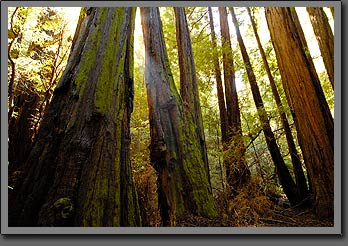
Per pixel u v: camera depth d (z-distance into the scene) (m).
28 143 5.73
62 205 2.27
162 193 3.99
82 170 2.49
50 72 6.50
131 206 2.75
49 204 2.33
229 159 6.05
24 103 6.25
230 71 7.55
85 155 2.57
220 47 7.21
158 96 4.49
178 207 3.80
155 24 5.00
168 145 4.17
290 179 6.79
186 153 4.22
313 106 4.94
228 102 7.33
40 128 2.81
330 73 4.92
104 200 2.41
